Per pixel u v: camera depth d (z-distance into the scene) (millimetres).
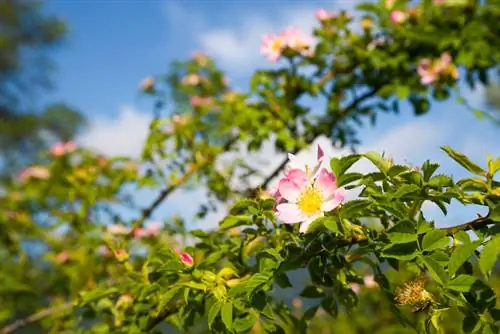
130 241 3225
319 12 3441
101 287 2111
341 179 1387
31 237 3688
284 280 1458
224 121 3305
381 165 1357
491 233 1238
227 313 1415
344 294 1635
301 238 1501
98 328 2393
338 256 1508
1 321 3178
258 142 3189
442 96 3342
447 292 1223
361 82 3453
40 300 3656
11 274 3652
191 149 3346
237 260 1664
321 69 3381
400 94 3227
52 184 3639
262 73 3277
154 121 3260
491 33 3303
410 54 3436
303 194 1411
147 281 1944
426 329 1362
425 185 1283
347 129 3441
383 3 3434
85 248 3375
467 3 3283
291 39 3295
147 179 3375
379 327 2998
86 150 3676
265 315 1440
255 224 1572
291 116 3221
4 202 3766
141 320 1863
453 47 3365
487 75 3318
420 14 3418
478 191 1291
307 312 1664
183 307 1667
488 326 1224
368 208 1392
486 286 1191
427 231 1263
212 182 3273
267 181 3150
